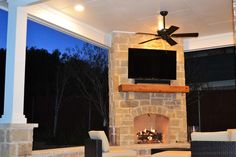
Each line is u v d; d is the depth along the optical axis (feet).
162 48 22.95
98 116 23.53
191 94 25.08
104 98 24.32
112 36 22.38
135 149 20.20
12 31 14.53
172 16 19.11
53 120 20.15
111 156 15.29
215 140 11.86
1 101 16.16
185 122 22.75
